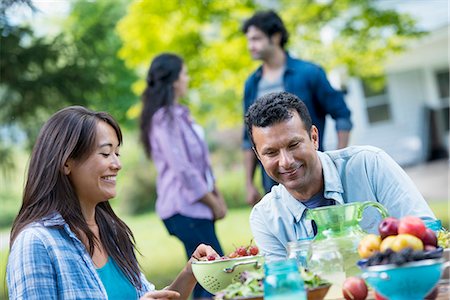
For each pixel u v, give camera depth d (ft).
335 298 8.34
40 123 36.83
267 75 18.17
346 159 10.59
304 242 9.01
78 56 37.09
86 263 9.92
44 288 9.59
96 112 10.30
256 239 10.93
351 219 8.49
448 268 8.34
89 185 10.10
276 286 7.52
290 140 9.70
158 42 36.35
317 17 38.32
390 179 10.36
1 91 35.86
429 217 10.09
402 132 65.98
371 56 39.52
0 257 53.83
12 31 34.58
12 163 40.68
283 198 10.64
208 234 17.69
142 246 47.65
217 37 41.11
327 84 17.69
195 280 10.28
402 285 7.09
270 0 39.78
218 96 47.06
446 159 62.95
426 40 60.13
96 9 46.01
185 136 17.81
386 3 56.59
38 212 9.96
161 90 17.89
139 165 67.82
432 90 66.54
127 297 10.41
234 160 71.05
